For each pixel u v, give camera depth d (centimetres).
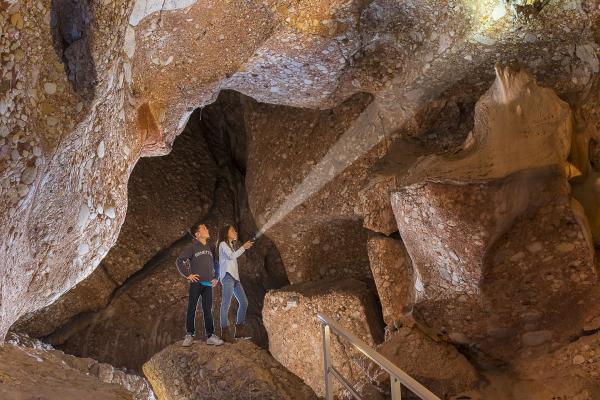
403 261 607
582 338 515
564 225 490
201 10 492
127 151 479
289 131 729
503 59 578
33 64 322
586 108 551
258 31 528
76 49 348
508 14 538
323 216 697
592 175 526
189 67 527
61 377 427
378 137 658
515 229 498
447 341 560
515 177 485
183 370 668
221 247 732
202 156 876
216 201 856
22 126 317
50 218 392
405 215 522
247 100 777
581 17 534
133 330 778
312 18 532
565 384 512
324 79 610
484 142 511
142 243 798
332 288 664
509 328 534
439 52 588
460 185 485
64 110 345
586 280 502
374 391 554
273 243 842
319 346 640
